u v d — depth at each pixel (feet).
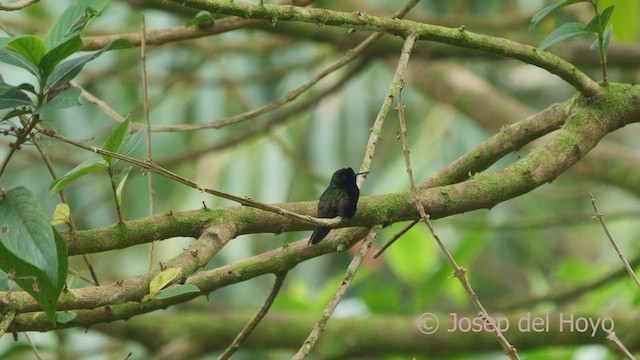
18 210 12.54
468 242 34.94
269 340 33.04
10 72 36.52
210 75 44.88
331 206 15.12
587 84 17.92
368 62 34.65
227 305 36.81
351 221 15.78
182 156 34.42
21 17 39.86
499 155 18.26
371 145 15.14
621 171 35.04
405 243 34.40
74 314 16.42
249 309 34.68
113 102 44.29
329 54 39.42
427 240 34.42
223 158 46.39
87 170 13.79
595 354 31.32
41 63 13.50
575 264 35.53
